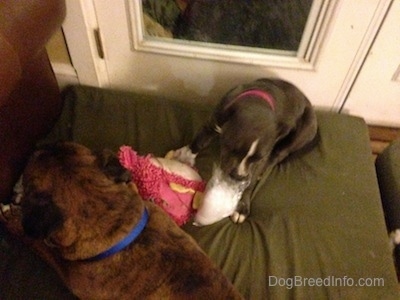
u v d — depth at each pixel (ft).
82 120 4.91
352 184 4.52
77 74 5.27
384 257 4.00
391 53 4.75
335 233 4.13
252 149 3.63
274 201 4.36
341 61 4.89
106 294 3.06
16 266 3.69
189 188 4.06
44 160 2.98
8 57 3.02
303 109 4.39
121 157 3.99
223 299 3.00
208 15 4.91
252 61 4.99
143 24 4.91
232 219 4.18
